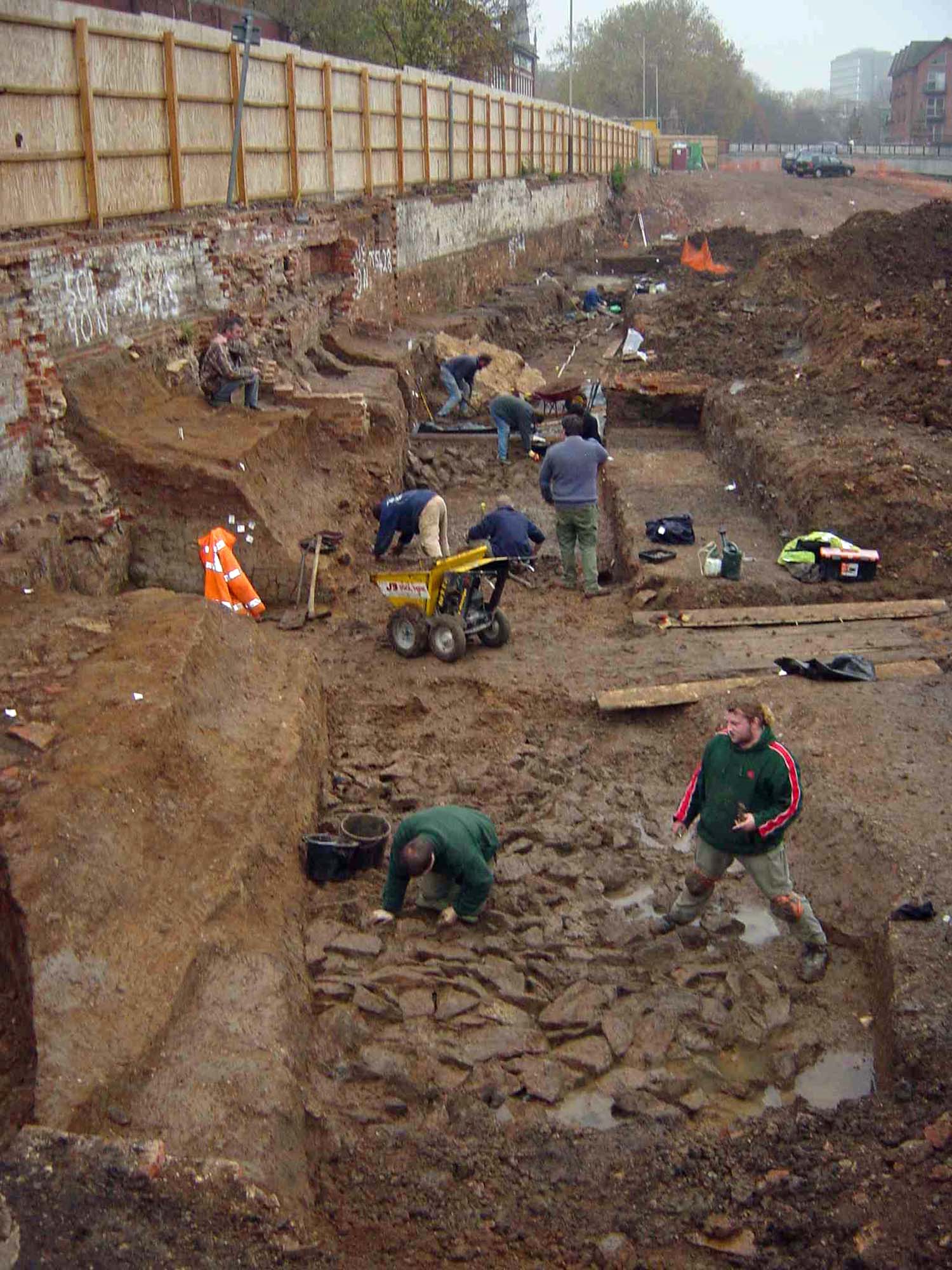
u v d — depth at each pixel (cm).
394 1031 632
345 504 1402
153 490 1189
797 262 2788
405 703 1008
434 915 732
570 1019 643
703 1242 482
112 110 1377
